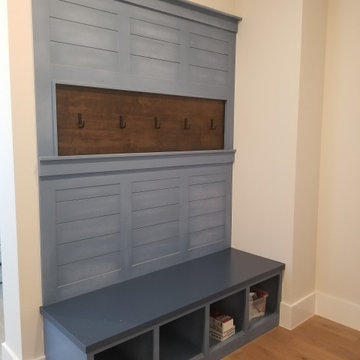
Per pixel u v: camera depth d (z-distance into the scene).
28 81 1.81
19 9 1.75
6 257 1.97
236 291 2.24
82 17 1.95
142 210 2.31
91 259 2.11
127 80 2.15
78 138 2.00
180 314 1.95
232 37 2.68
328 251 2.64
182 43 2.39
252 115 2.65
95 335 1.68
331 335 2.46
